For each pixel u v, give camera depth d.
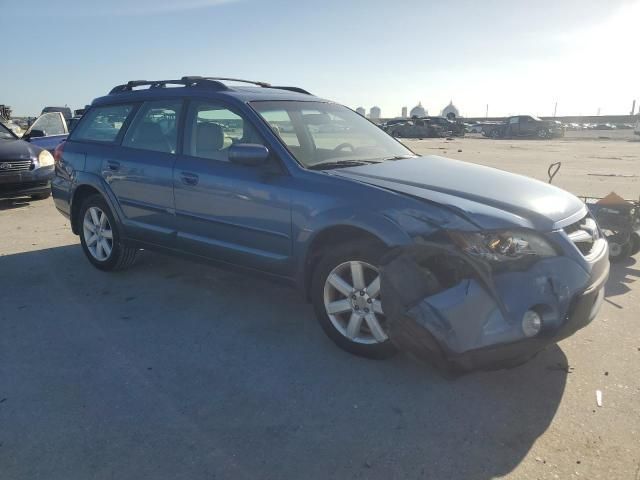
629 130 60.03
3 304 4.62
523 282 2.92
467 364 2.93
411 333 3.00
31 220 8.04
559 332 2.98
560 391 3.18
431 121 44.00
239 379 3.37
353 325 3.56
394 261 3.08
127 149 5.01
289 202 3.72
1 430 2.86
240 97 4.31
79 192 5.53
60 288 5.01
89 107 5.72
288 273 3.88
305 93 5.27
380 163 4.06
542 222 3.13
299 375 3.41
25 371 3.48
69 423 2.92
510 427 2.85
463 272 2.96
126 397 3.17
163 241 4.73
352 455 2.65
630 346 3.74
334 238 3.69
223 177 4.12
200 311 4.45
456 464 2.58
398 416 2.96
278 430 2.85
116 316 4.36
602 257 3.35
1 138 9.50
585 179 12.55
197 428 2.87
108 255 5.35
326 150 4.21
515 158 19.19
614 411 2.98
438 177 3.71
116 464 2.59
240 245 4.12
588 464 2.56
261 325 4.17
